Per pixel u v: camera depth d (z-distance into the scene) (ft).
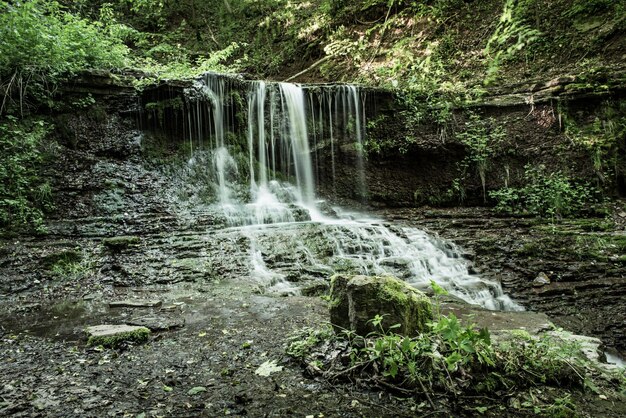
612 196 32.71
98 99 31.63
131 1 60.80
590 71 35.04
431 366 9.39
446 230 29.55
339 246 25.41
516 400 8.86
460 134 37.24
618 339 18.54
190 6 67.51
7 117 27.53
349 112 38.47
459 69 44.29
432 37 48.24
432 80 42.39
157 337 13.58
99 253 22.50
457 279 23.58
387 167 38.65
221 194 32.50
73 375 10.85
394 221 32.68
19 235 23.93
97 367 11.35
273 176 36.40
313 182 38.09
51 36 28.04
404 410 8.70
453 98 39.45
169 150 32.58
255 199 33.76
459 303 18.75
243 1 66.49
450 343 9.43
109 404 9.29
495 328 14.01
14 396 9.70
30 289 19.26
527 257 25.05
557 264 24.08
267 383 10.05
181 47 58.59
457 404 8.75
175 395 9.66
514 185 35.47
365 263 23.50
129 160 31.07
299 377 10.27
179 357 11.90
